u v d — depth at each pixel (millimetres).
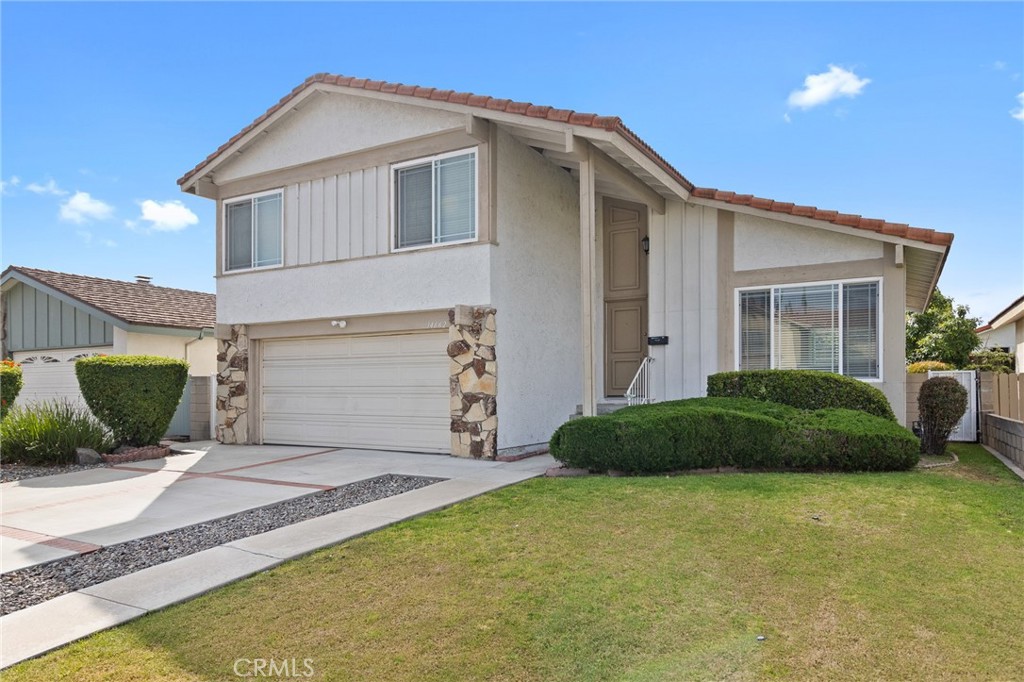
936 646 3641
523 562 5109
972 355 22469
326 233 12547
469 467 9750
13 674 3592
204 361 18469
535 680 3430
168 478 9617
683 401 9953
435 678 3473
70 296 16406
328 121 12508
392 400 12008
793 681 3346
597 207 13758
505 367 10953
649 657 3623
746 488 7098
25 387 18016
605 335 13828
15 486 9219
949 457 9734
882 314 10219
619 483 7625
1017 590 4340
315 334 12820
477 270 10773
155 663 3707
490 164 10727
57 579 5160
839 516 6004
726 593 4410
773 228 11125
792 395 9922
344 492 8188
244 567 5219
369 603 4465
